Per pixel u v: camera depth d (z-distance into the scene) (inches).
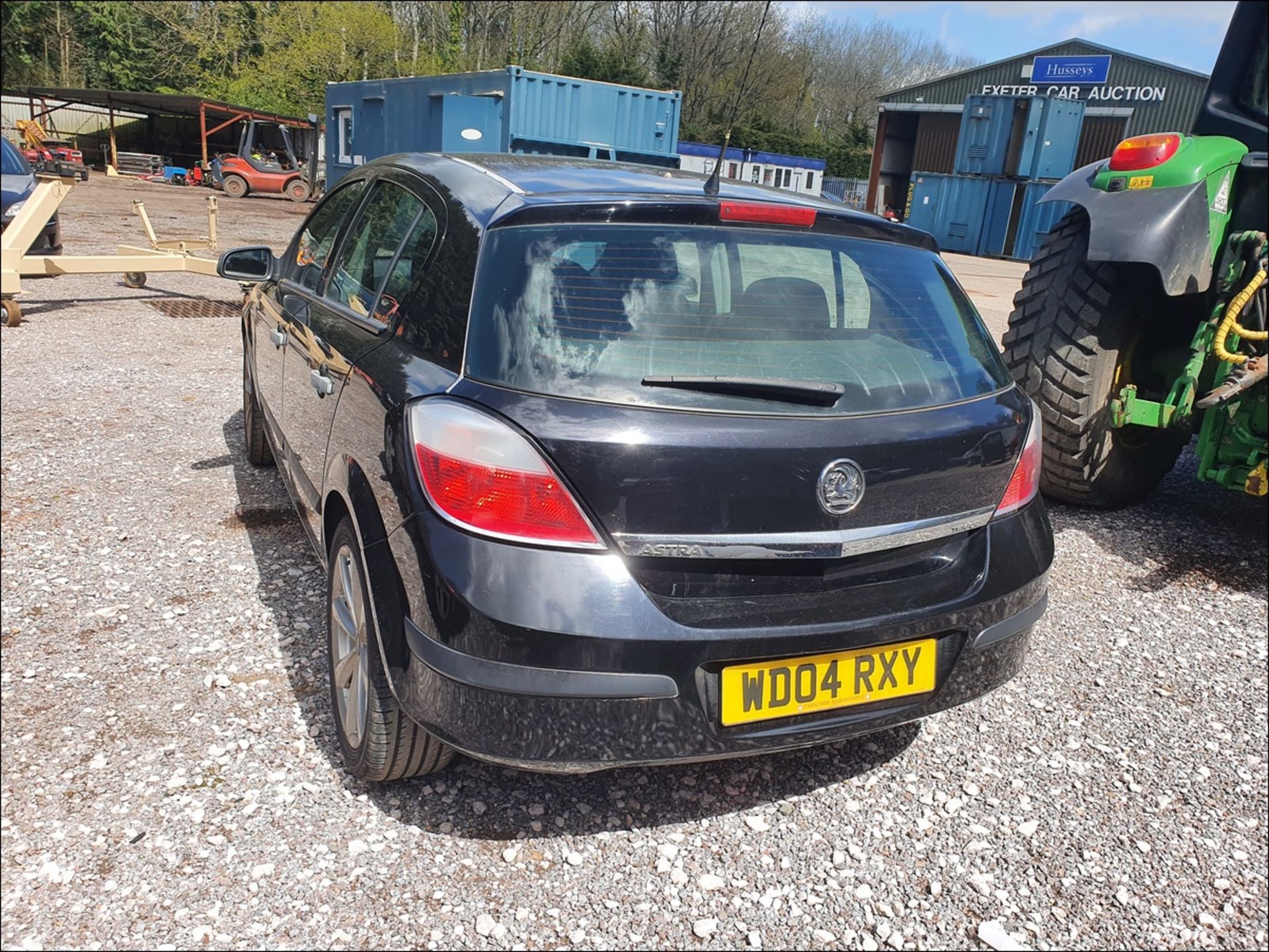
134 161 1282.0
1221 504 202.8
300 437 123.9
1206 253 161.9
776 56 1809.8
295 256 151.3
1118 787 106.7
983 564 92.7
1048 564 97.6
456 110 647.1
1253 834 100.3
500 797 97.6
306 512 123.5
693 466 77.5
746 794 101.6
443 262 90.2
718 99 1770.4
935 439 87.5
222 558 149.2
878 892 89.3
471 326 82.5
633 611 76.6
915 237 103.1
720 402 80.3
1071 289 173.3
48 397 234.5
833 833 96.5
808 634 81.7
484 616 75.8
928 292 98.9
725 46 1761.8
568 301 82.1
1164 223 157.6
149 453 197.5
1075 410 173.5
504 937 80.7
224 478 184.5
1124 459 186.1
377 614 84.6
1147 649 137.6
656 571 79.1
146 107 1315.2
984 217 1083.9
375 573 84.8
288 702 111.7
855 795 102.7
